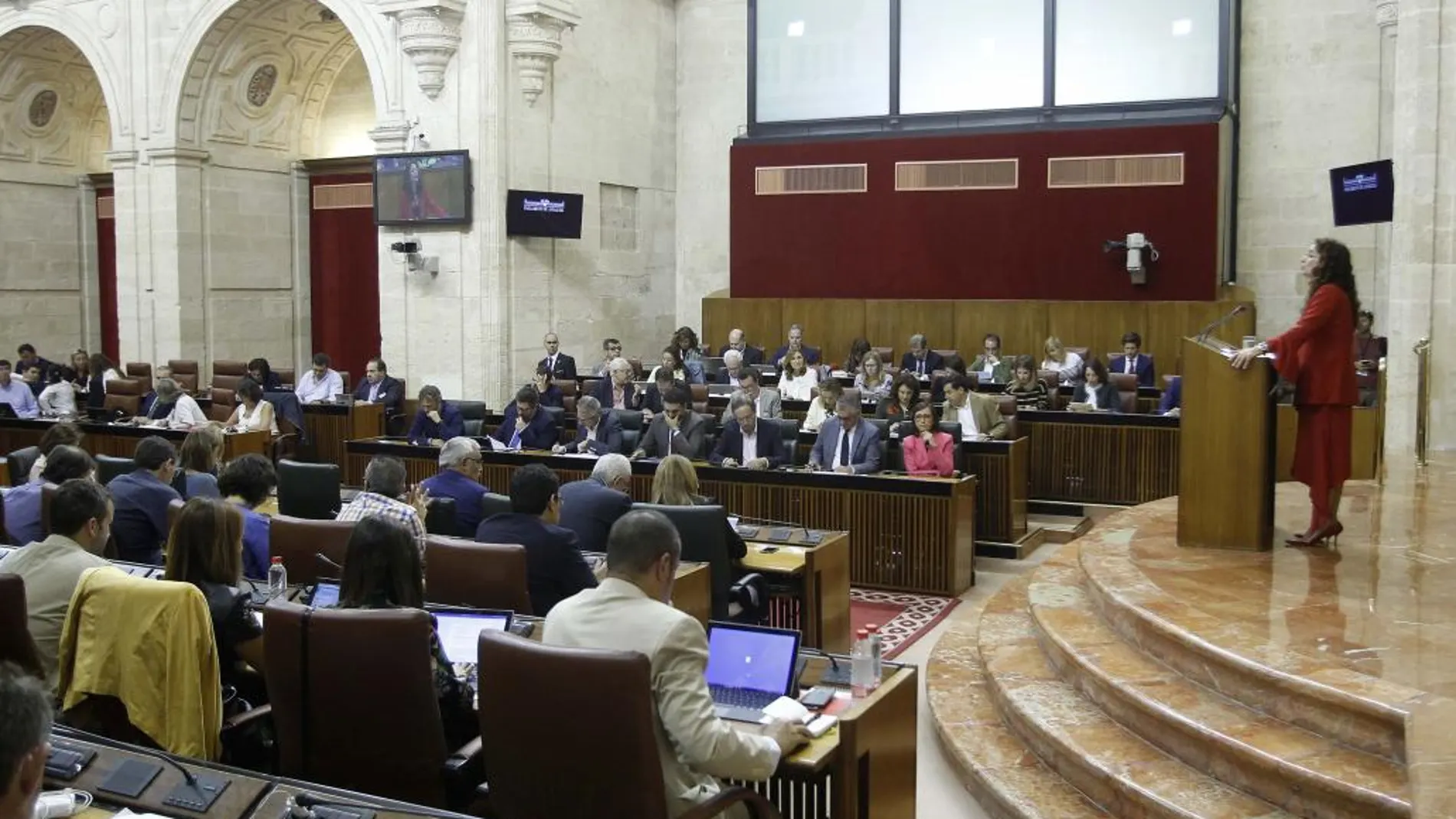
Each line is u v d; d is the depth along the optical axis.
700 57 16.81
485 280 13.77
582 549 6.20
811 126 15.62
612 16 15.50
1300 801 3.98
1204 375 6.13
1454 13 8.50
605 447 9.81
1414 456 9.06
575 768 3.08
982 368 13.63
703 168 16.91
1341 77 13.83
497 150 13.68
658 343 16.81
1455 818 3.10
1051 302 14.38
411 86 13.97
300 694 3.62
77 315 18.77
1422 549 6.15
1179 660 4.86
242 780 2.93
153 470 6.35
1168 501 7.90
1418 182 8.73
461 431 11.21
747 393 10.98
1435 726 3.76
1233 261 14.49
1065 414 10.60
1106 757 4.56
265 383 13.64
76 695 3.64
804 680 3.91
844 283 15.42
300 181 17.25
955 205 14.80
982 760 5.01
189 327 15.85
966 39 14.73
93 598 3.66
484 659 3.20
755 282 15.89
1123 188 13.99
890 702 3.77
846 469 8.76
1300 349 6.11
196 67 15.42
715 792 3.29
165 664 3.59
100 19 15.88
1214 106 13.78
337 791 2.90
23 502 6.31
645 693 3.01
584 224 15.15
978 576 8.86
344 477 12.49
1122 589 5.44
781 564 6.30
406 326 14.26
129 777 2.95
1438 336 8.78
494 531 5.24
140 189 15.91
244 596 4.25
